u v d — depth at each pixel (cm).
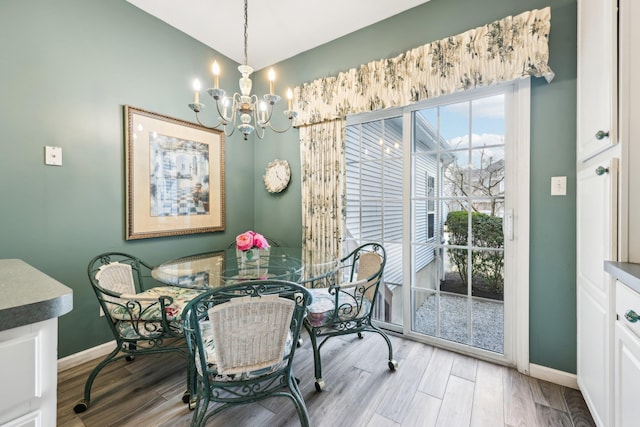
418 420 142
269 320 113
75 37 191
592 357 132
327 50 266
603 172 115
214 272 171
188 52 258
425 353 209
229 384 114
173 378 179
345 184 252
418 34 217
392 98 219
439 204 219
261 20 237
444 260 218
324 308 174
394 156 242
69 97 189
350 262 267
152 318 155
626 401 97
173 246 251
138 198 224
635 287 84
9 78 165
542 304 176
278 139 306
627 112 105
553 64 170
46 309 65
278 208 308
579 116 151
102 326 207
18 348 62
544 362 176
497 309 198
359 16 230
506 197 189
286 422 142
